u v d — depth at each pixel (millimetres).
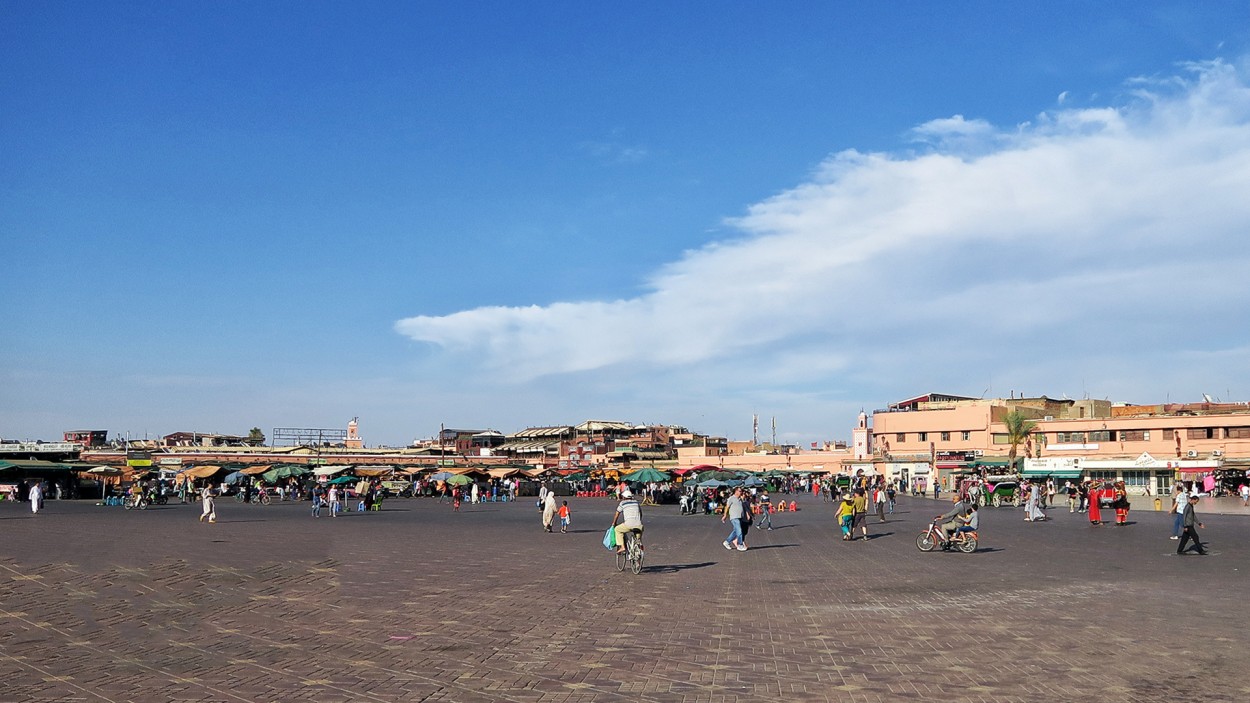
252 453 118375
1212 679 10883
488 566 24391
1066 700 9922
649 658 12109
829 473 117375
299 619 15188
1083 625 14781
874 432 116000
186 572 21750
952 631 14250
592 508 68438
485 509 66875
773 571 23719
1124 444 92875
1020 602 17578
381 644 13016
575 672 11242
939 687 10500
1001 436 106500
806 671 11328
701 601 17766
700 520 52062
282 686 10469
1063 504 73688
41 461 87375
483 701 9844
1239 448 86688
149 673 11102
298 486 84812
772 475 109062
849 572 23438
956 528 29953
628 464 136375
